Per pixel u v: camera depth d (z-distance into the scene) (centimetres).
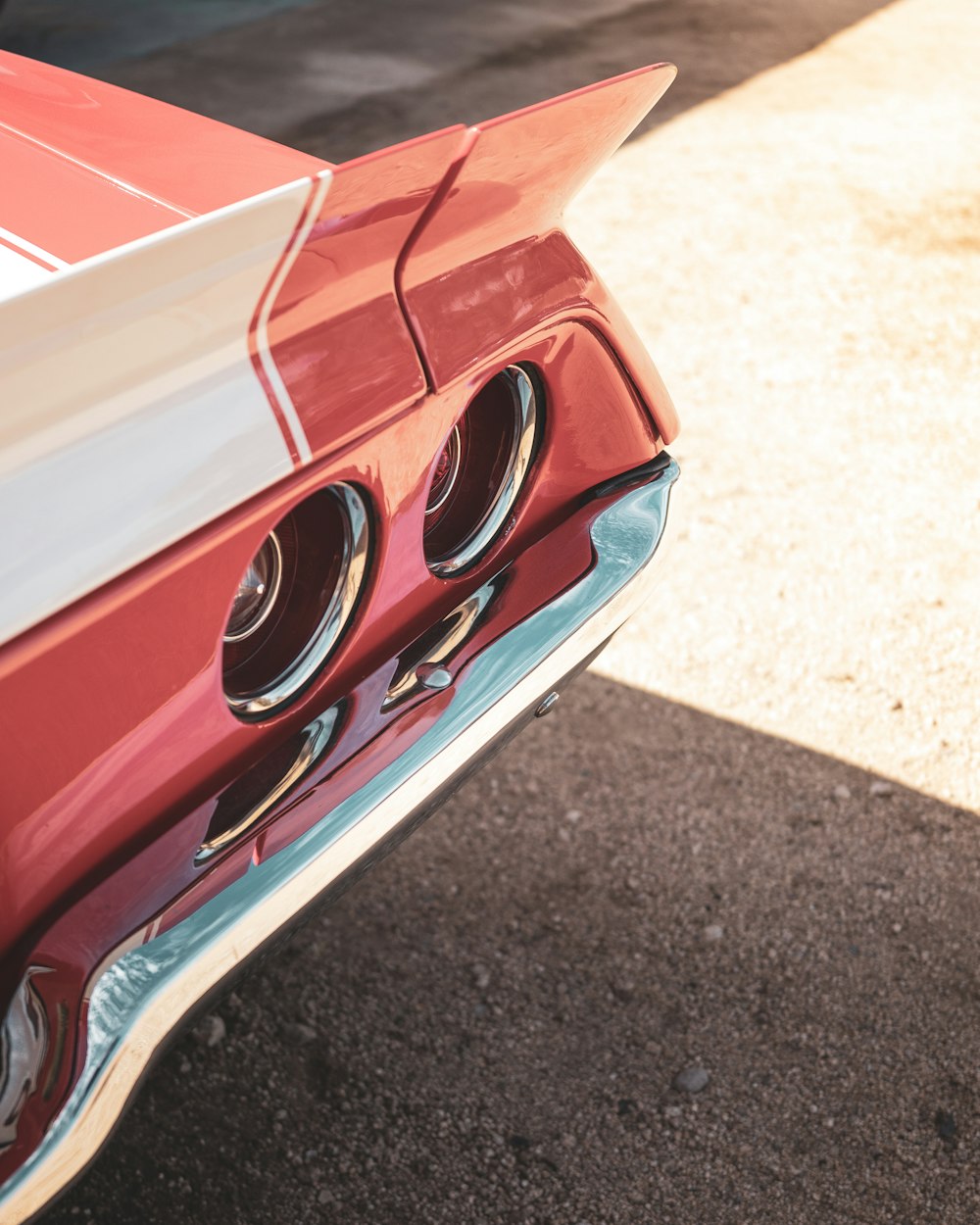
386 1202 169
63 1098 104
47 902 111
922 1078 185
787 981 199
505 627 147
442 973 200
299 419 111
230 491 106
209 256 92
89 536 98
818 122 562
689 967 202
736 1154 175
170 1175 170
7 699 98
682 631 270
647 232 446
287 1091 182
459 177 111
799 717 250
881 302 404
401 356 119
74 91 160
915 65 650
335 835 125
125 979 110
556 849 222
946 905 212
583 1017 194
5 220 121
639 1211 168
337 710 133
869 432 337
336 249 105
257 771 126
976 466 325
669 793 234
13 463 93
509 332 132
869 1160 174
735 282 413
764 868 219
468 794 233
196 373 103
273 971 199
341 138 534
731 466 321
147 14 727
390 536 128
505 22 716
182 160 138
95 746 107
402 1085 183
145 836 119
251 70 624
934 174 505
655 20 723
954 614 275
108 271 86
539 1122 179
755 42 681
